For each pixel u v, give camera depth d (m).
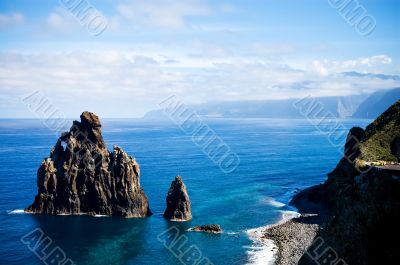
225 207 132.00
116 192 121.88
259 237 101.56
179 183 119.06
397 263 53.28
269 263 84.56
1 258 86.62
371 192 61.78
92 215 121.25
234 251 91.81
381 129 111.81
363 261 57.81
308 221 114.56
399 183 60.09
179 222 115.12
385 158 96.69
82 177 123.19
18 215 119.19
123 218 118.62
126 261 86.19
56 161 126.12
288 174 191.50
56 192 122.81
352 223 62.38
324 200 131.62
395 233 56.69
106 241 98.50
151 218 119.12
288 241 97.75
